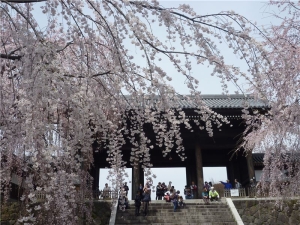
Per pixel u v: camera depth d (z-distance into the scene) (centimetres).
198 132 2117
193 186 2036
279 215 1638
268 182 1180
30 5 661
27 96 518
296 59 854
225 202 1781
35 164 588
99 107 696
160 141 745
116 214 1587
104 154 2194
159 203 1773
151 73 603
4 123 561
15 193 1306
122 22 617
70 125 639
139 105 687
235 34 605
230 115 1888
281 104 824
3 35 673
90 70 688
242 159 2311
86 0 615
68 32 676
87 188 1047
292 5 918
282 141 970
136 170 2025
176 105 679
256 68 646
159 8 593
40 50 516
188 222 1565
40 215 730
